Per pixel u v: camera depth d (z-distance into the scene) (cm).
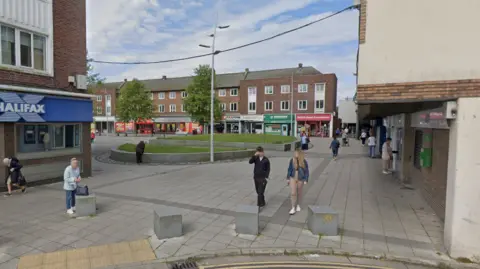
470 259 449
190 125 5109
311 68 4575
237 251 488
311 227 568
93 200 668
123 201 788
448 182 481
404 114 1010
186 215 671
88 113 1147
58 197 829
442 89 462
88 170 1157
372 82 508
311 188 944
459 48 455
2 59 878
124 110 4706
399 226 600
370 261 462
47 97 984
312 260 465
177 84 5438
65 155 1073
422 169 834
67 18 1079
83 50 1144
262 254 486
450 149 475
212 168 1382
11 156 898
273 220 638
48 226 598
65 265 444
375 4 507
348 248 497
